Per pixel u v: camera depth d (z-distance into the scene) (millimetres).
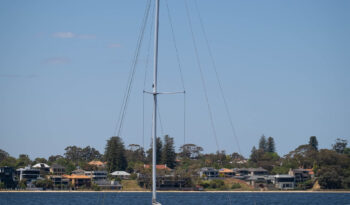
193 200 161625
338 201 168625
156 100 50812
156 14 51125
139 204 141625
